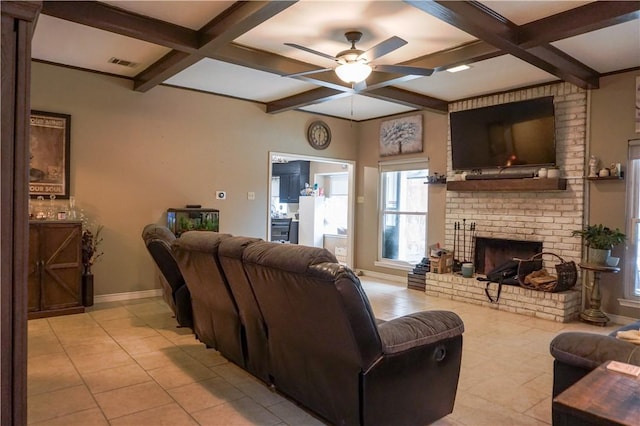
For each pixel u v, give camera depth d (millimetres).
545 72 4695
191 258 3045
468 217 5934
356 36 3707
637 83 4453
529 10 3186
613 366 1726
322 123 7141
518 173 5211
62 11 3094
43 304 4367
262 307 2498
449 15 3000
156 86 5371
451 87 5320
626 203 4555
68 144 4781
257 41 3947
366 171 7566
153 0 3164
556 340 2180
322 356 2199
